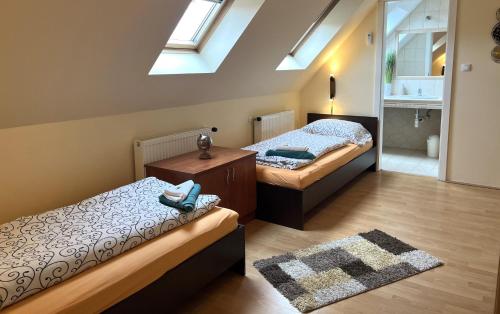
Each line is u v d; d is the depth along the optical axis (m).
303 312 2.28
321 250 2.99
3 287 1.58
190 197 2.43
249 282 2.60
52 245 1.89
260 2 3.07
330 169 3.85
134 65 2.69
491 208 3.82
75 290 1.70
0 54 1.96
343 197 4.21
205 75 3.42
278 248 3.06
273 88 4.87
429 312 2.28
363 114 5.20
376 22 4.86
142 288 1.92
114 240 1.96
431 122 6.13
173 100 3.48
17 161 2.53
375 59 4.96
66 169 2.82
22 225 2.13
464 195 4.20
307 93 5.60
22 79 2.19
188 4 2.54
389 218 3.62
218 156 3.40
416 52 5.99
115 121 3.10
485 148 4.36
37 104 2.43
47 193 2.72
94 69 2.48
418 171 5.15
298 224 3.42
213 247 2.34
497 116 4.22
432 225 3.46
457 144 4.51
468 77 4.29
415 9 5.83
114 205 2.40
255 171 3.54
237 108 4.44
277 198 3.49
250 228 3.45
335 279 2.59
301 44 4.83
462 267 2.75
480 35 4.14
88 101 2.73
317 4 3.73
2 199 2.48
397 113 6.36
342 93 5.29
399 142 6.45
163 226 2.19
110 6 2.12
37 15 1.89
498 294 1.59
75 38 2.17
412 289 2.50
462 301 2.37
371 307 2.32
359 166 4.61
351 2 4.40
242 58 3.60
